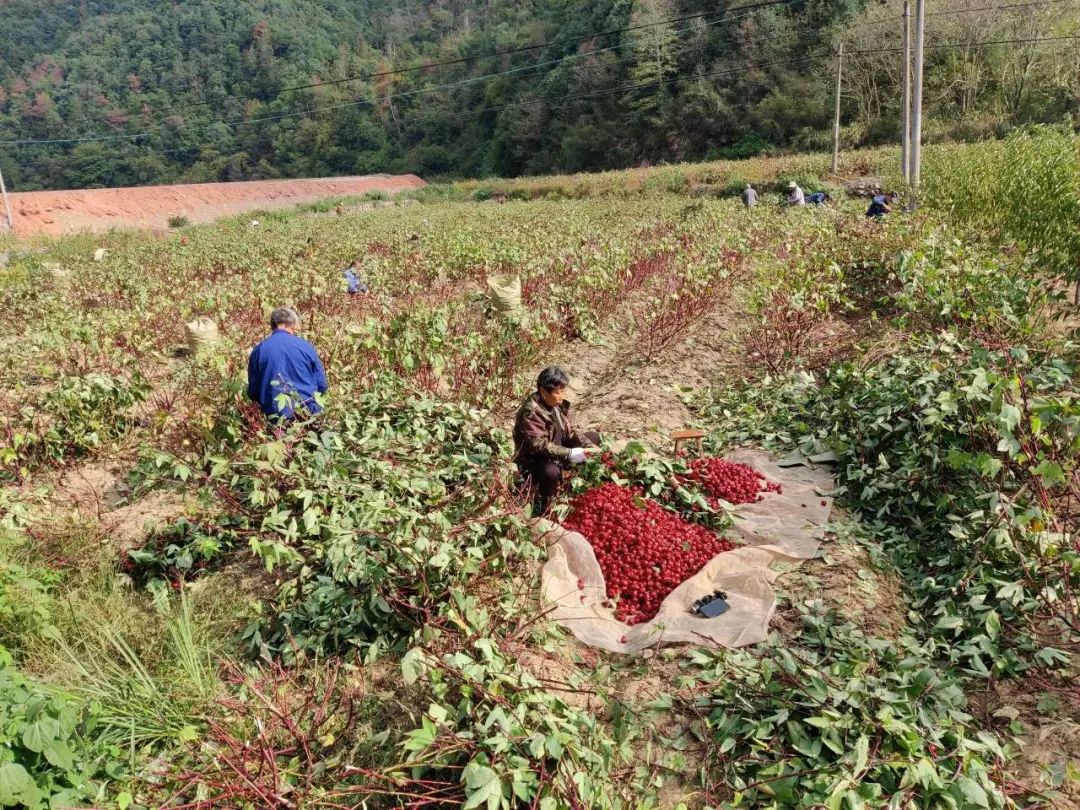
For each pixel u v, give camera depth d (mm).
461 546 4762
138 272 18234
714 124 61688
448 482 6066
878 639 4121
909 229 11312
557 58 85188
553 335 10188
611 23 74250
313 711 3957
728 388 8406
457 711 3535
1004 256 9703
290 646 4395
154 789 3393
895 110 48125
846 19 55312
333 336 9180
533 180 52875
